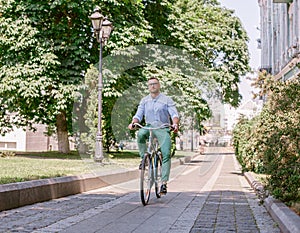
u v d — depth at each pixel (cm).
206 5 2894
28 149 3198
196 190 916
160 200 755
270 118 845
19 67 1703
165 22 2158
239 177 1308
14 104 1838
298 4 2069
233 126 2380
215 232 498
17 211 612
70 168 1094
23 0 1755
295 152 647
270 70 3089
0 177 783
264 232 500
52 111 1761
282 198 647
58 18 1833
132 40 1770
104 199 760
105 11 1780
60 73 1730
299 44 2036
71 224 533
